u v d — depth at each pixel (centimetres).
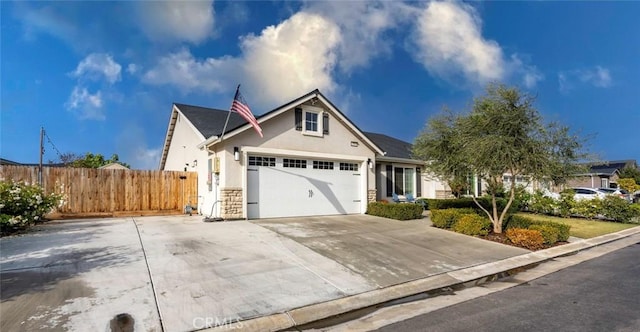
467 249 802
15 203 877
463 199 1703
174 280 511
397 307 460
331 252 717
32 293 446
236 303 439
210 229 930
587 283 571
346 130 1423
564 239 941
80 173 1203
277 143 1220
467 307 456
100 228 937
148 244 730
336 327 392
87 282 490
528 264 711
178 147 1705
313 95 1292
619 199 1466
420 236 930
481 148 866
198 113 1552
